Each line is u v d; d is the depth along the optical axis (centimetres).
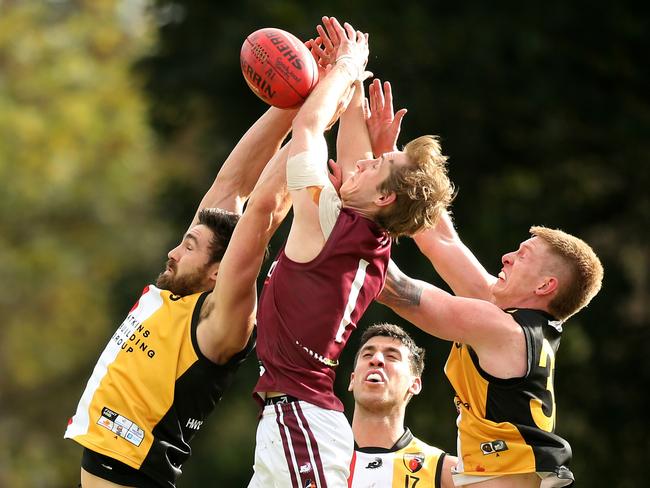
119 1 13225
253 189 2323
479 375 2208
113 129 12256
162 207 8100
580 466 6588
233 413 7469
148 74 7594
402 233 2023
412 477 2655
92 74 12600
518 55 6469
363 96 2242
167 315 2195
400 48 6412
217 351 2173
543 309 2267
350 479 2658
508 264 2308
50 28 13150
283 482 1958
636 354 6775
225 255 2117
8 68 12688
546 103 6519
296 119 2059
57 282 12500
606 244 7062
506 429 2183
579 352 6481
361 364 2684
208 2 7350
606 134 6719
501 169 6888
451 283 2425
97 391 2172
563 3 6512
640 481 6669
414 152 2011
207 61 7106
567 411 6638
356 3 6500
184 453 2188
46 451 12069
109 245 12488
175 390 2155
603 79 6731
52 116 12206
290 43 2145
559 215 6731
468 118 6631
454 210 6700
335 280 1967
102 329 12306
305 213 1992
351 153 2214
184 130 8019
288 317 1981
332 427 1977
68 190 12244
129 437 2133
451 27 6469
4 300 12444
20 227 12431
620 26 6556
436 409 6266
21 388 12512
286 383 1980
